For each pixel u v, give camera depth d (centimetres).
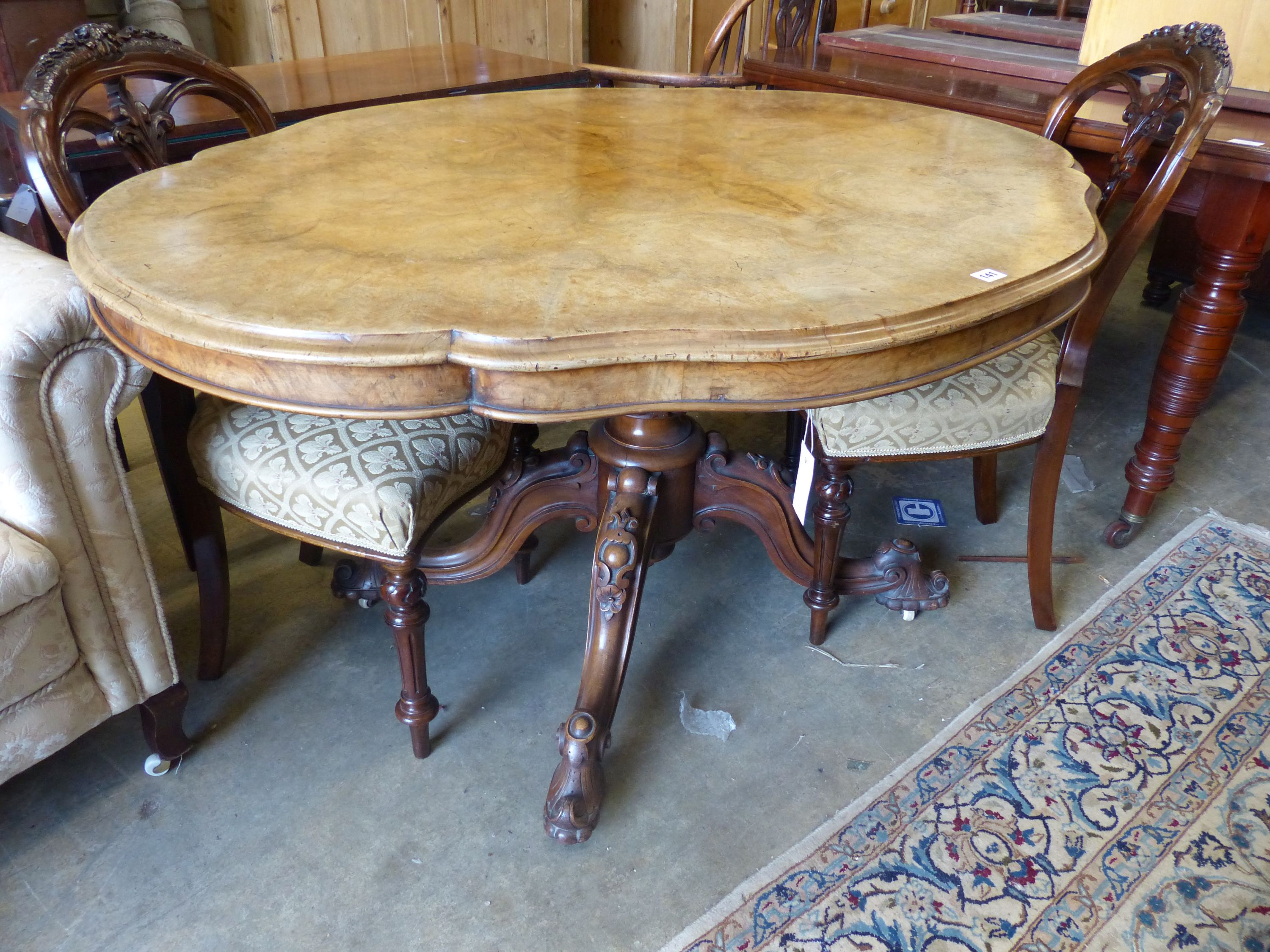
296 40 286
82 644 111
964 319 87
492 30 327
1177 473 197
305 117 174
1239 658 148
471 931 108
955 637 154
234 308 83
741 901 111
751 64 223
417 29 310
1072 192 119
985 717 137
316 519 112
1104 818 121
